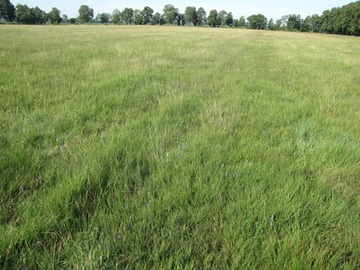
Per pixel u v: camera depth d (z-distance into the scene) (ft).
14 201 8.03
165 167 9.93
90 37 91.66
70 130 13.26
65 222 7.14
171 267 6.16
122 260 6.18
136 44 64.34
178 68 32.42
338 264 6.50
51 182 8.84
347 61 47.19
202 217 7.61
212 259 6.48
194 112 16.57
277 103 18.95
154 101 18.66
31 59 35.24
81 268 5.92
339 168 10.65
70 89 20.25
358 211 8.29
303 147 12.16
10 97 17.26
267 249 6.50
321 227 7.52
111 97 18.45
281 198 8.33
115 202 7.91
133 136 12.42
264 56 50.85
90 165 9.52
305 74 32.42
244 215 7.55
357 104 19.79
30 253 6.10
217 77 27.68
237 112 16.67
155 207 7.78
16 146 10.77
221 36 124.06
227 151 11.49
